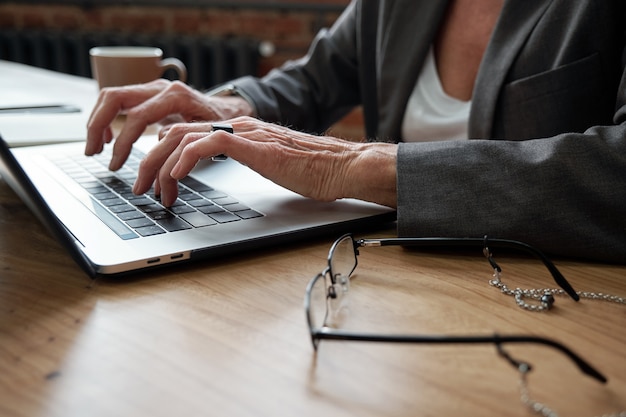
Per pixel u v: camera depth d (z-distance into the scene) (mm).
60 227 538
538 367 429
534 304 529
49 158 896
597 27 832
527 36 895
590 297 542
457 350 449
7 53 2939
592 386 409
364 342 456
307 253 628
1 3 2980
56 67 2924
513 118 904
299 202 724
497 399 393
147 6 2846
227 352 441
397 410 381
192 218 663
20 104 1283
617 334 480
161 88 985
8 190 832
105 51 1270
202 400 388
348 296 533
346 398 392
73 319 485
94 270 550
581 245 615
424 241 623
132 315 493
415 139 1146
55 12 2959
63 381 405
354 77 1279
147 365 424
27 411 375
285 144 706
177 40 2773
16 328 471
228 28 2809
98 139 886
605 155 622
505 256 634
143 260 559
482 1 1069
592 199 614
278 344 453
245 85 1161
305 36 2740
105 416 372
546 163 626
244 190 761
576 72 846
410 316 500
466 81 1099
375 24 1192
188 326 478
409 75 1115
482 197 633
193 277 567
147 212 677
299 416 375
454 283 566
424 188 647
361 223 678
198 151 652
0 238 656
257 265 596
